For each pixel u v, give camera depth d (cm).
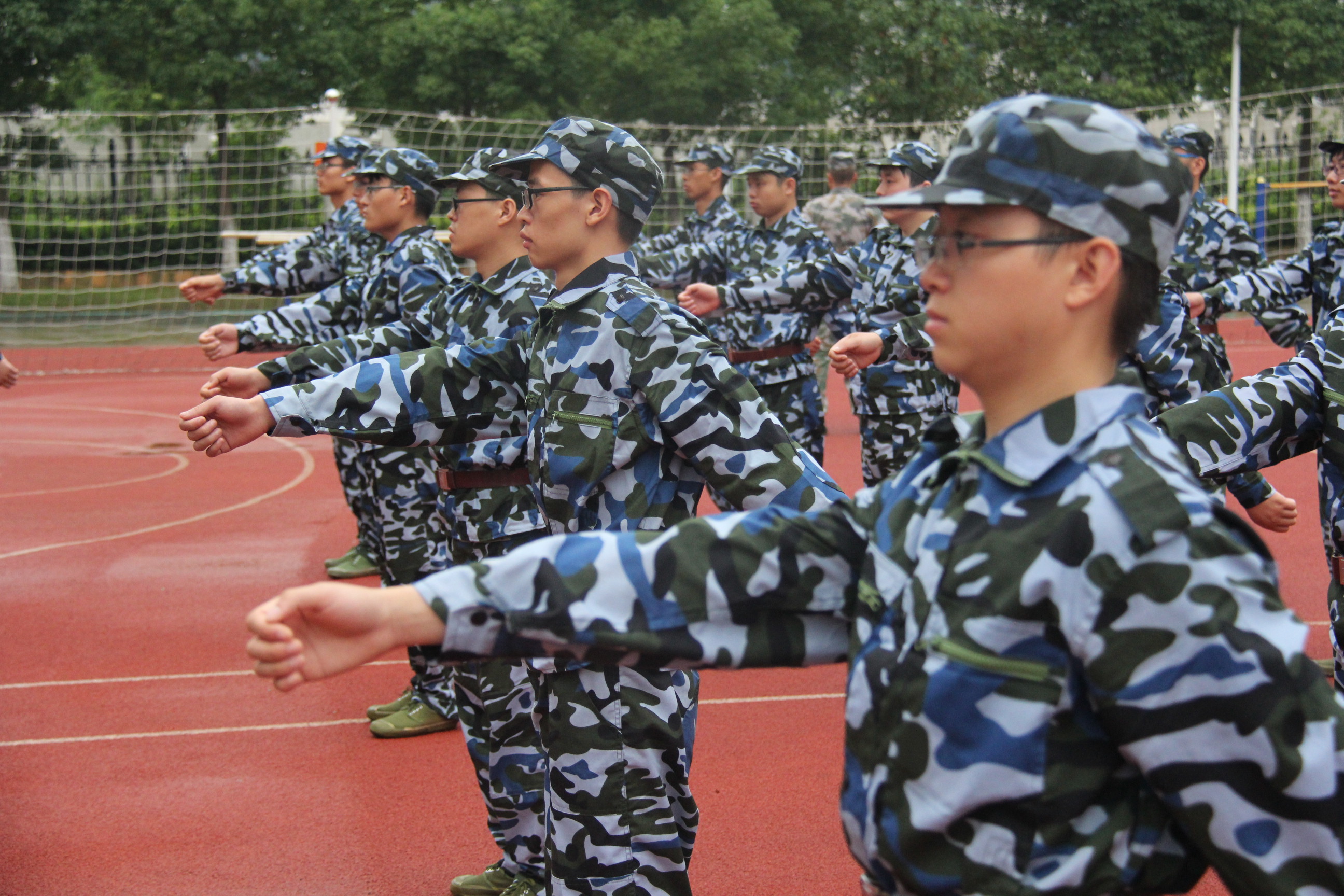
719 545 161
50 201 1895
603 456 271
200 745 462
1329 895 131
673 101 2308
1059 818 137
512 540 334
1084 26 2525
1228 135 1984
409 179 509
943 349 147
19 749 459
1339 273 545
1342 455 266
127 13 2353
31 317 1986
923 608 144
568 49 2258
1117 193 139
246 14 2295
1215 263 737
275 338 570
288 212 1934
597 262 280
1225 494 475
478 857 372
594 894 266
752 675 529
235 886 354
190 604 651
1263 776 131
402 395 300
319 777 433
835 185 954
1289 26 2472
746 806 397
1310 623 574
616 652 158
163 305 2039
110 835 388
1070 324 142
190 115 1908
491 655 157
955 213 144
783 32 2389
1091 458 138
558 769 268
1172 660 132
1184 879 144
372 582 691
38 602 654
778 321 712
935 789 139
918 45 2441
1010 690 136
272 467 1078
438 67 2277
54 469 1060
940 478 151
